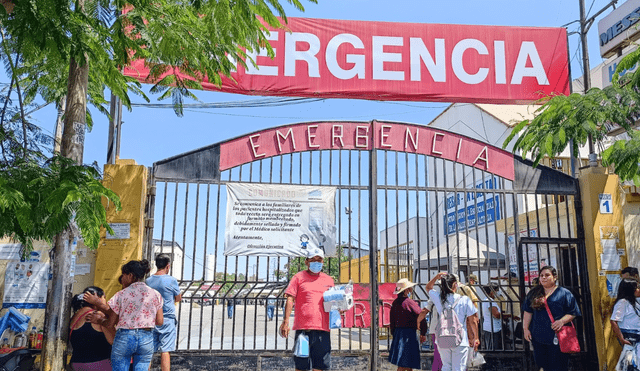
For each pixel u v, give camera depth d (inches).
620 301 254.7
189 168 288.8
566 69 367.2
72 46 161.0
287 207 290.7
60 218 154.3
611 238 308.7
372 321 281.7
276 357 270.2
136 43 185.6
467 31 365.7
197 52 188.5
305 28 351.6
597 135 280.1
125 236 267.1
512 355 289.3
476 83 358.9
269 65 343.3
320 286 239.5
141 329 187.2
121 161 288.2
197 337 539.2
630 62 271.6
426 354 284.2
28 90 226.8
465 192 306.7
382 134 304.7
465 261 426.6
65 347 205.5
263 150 297.4
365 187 300.4
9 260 267.6
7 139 183.3
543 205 513.3
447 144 310.2
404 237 830.5
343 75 349.7
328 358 233.5
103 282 261.3
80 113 190.7
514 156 317.4
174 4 189.2
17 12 152.5
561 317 237.8
